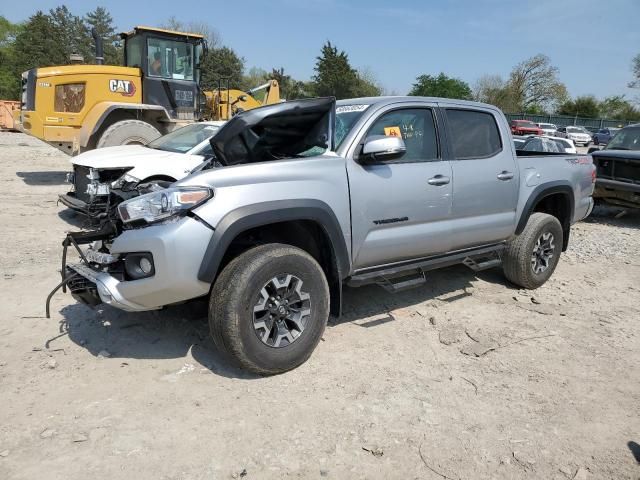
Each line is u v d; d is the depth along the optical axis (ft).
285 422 10.64
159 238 11.09
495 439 10.39
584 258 24.70
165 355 13.19
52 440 9.82
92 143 37.42
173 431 10.22
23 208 30.25
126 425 10.34
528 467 9.64
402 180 14.52
